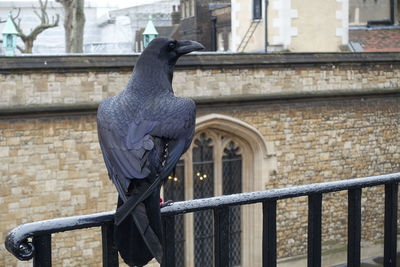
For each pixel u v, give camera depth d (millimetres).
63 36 46875
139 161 1979
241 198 2371
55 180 16156
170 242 2281
